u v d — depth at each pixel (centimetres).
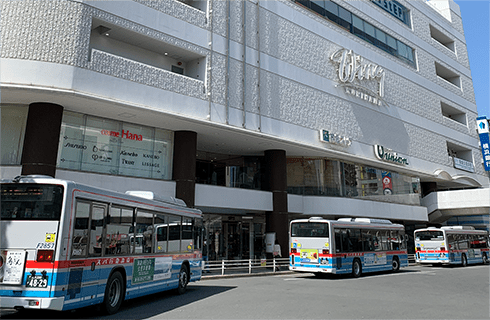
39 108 1681
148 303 1127
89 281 861
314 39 2955
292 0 2848
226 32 2308
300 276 2086
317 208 2877
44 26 1630
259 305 1036
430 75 4356
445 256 2850
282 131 2538
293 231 1981
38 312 948
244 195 2473
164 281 1211
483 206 3725
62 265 784
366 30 3562
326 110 2920
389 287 1486
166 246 1240
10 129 1711
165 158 2153
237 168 2814
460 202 3869
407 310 967
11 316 895
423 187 4253
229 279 1900
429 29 4578
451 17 5097
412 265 3138
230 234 2839
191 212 1452
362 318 859
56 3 1661
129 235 1038
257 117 2389
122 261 995
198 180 2680
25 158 1639
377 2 3816
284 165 2712
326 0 3175
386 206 3378
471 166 4681
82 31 1691
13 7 1612
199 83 2119
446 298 1193
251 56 2441
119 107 1780
